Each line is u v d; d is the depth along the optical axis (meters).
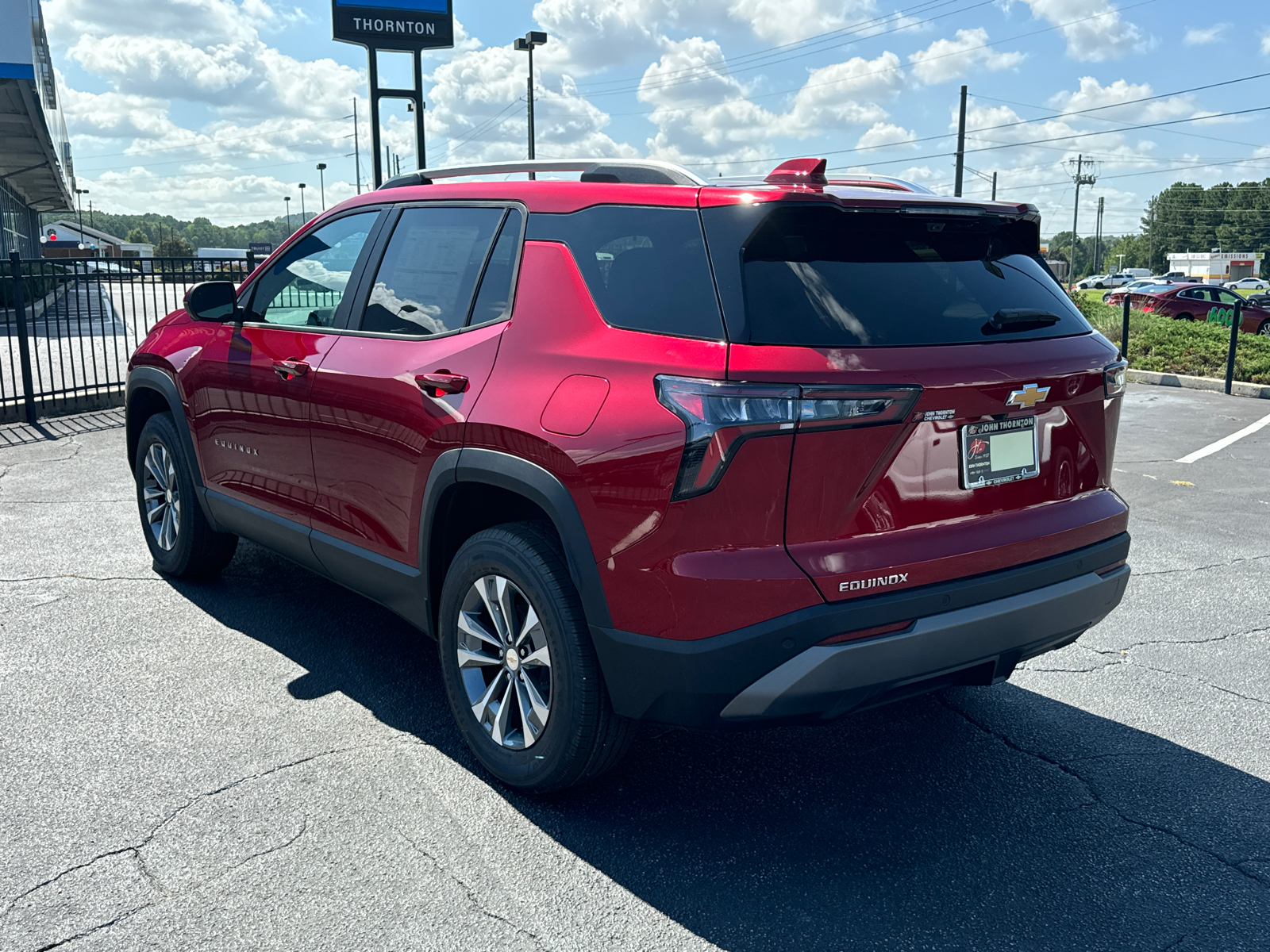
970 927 2.52
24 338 9.75
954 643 2.66
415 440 3.22
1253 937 2.49
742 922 2.52
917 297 2.72
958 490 2.69
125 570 5.18
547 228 3.08
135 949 2.37
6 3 21.45
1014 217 2.99
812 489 2.48
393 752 3.34
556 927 2.49
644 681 2.66
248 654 4.13
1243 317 26.64
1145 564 5.66
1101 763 3.38
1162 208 155.00
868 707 2.70
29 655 4.07
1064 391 2.85
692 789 3.18
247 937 2.42
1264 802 3.15
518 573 2.92
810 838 2.91
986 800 3.14
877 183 3.27
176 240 119.06
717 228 2.63
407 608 3.49
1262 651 4.39
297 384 3.79
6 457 8.10
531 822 2.95
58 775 3.14
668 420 2.52
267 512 4.16
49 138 32.25
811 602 2.49
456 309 3.27
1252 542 6.12
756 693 2.53
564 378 2.80
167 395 4.64
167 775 3.15
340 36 16.11
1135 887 2.69
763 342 2.47
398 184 3.88
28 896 2.55
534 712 2.98
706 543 2.50
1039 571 2.82
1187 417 11.51
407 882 2.64
